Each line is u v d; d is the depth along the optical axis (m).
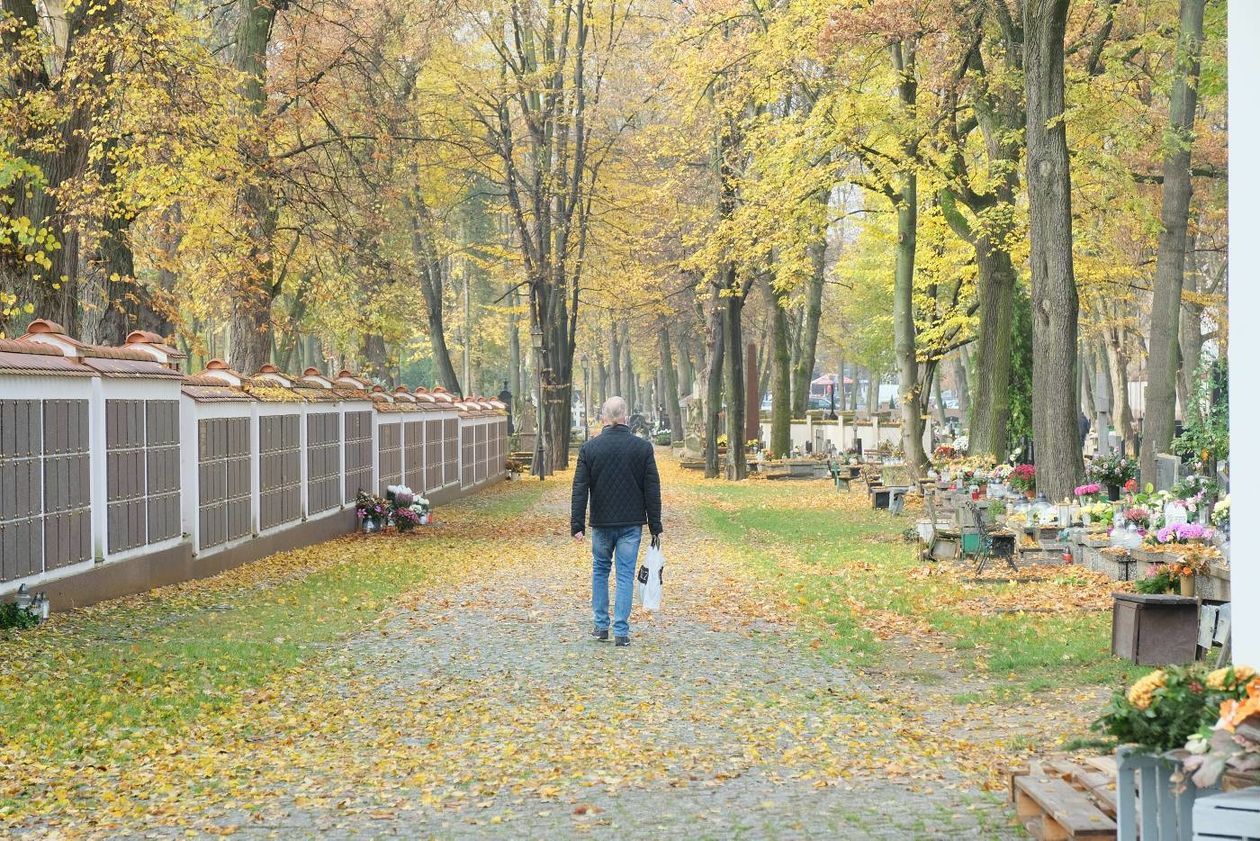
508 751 8.02
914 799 6.73
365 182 27.14
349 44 27.59
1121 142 26.06
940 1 25.61
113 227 21.11
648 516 12.53
